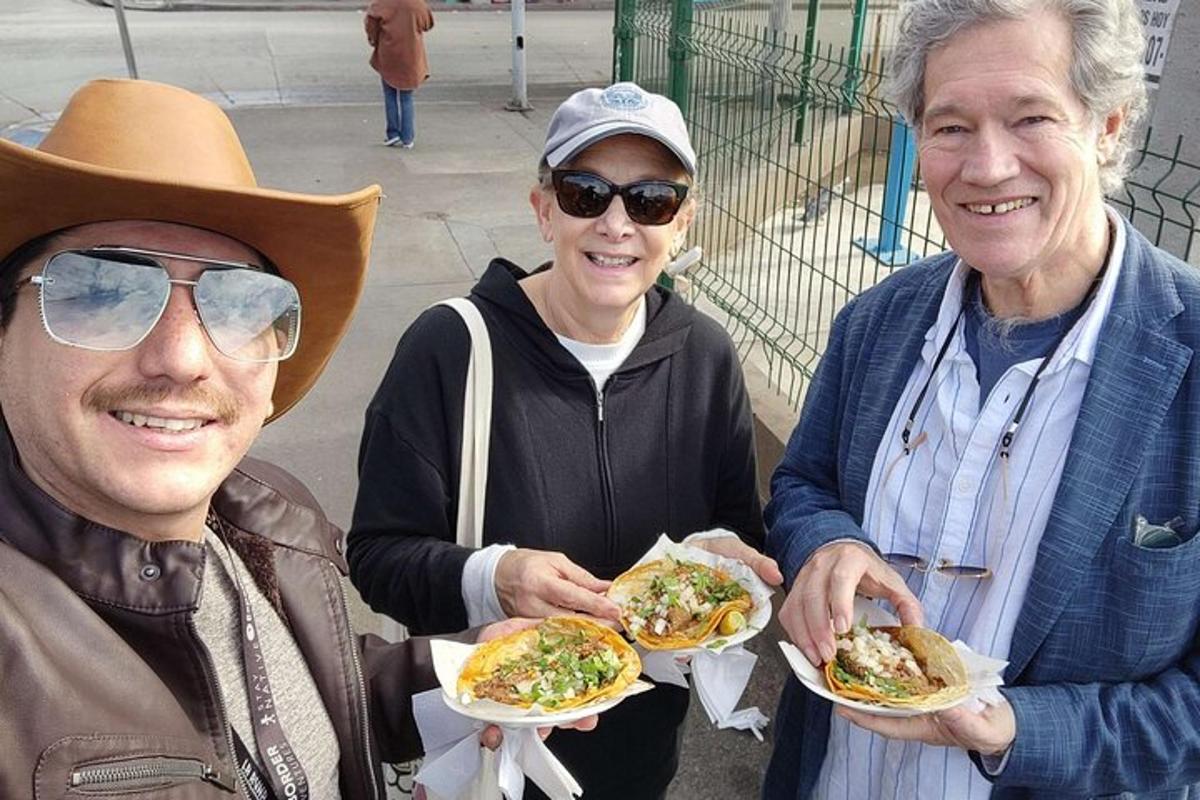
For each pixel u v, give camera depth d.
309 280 1.28
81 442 1.06
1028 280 1.45
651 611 1.77
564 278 1.88
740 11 6.32
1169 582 1.34
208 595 1.29
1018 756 1.38
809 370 4.16
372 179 8.95
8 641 0.95
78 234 1.08
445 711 1.58
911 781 1.63
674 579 1.81
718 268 5.25
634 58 5.80
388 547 1.89
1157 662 1.41
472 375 1.87
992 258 1.38
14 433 1.10
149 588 1.09
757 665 3.32
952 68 1.33
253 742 1.28
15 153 0.95
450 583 1.79
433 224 7.59
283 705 1.33
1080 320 1.43
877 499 1.66
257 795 1.26
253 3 23.11
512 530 1.90
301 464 4.29
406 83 9.95
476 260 6.84
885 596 1.58
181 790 1.04
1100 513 1.37
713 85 4.93
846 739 1.76
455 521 1.93
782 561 1.80
